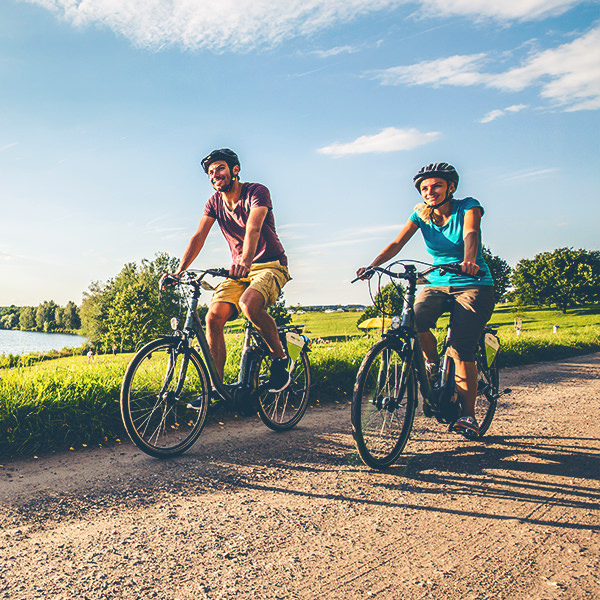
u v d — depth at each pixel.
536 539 2.37
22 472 3.31
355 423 3.21
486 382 4.30
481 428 4.24
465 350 3.67
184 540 2.35
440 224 3.85
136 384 3.99
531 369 8.97
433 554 2.22
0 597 1.87
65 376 4.83
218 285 4.05
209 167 3.98
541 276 76.50
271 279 3.95
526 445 3.98
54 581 1.99
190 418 4.52
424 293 3.81
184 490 3.00
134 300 54.31
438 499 2.87
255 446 3.95
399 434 3.52
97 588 1.94
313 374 6.21
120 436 4.15
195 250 4.17
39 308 83.38
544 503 2.82
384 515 2.65
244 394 3.98
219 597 1.88
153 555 2.21
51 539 2.36
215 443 4.04
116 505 2.77
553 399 5.95
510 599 1.87
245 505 2.78
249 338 4.17
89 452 3.77
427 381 3.63
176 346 3.84
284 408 4.58
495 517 2.62
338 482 3.14
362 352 7.79
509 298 81.62
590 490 3.01
